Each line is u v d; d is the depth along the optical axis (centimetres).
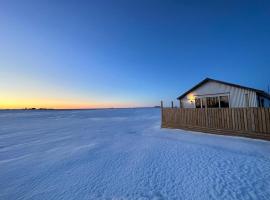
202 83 1719
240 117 1041
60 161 759
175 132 1348
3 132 1995
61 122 3266
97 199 430
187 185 470
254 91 1384
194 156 700
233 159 641
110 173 584
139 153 790
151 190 456
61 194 470
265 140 926
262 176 496
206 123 1238
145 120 3092
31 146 1148
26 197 471
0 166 747
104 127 2156
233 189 437
